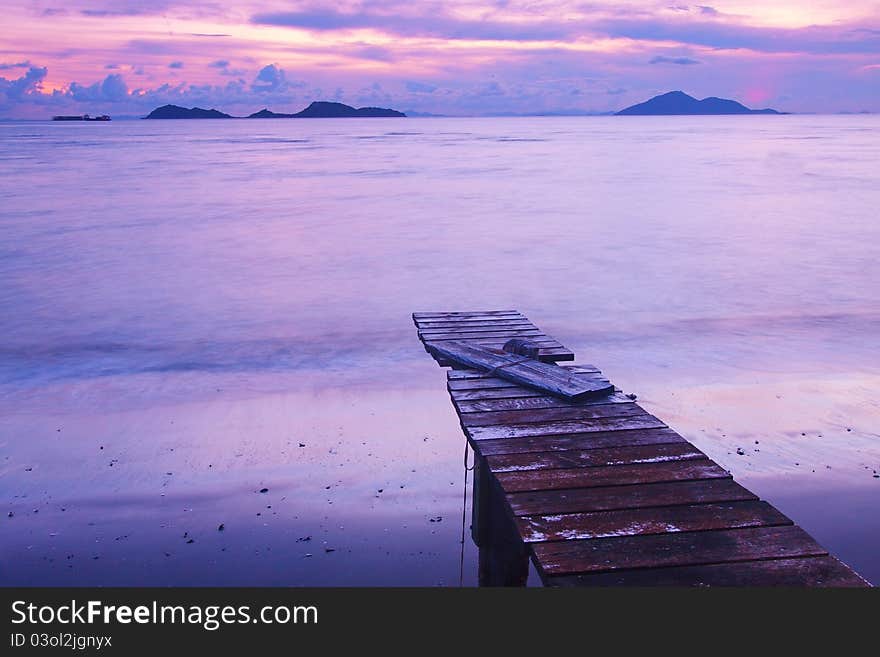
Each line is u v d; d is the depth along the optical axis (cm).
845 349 1381
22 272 2130
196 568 673
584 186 4544
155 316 1662
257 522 754
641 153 8144
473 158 7356
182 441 960
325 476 855
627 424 548
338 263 2267
